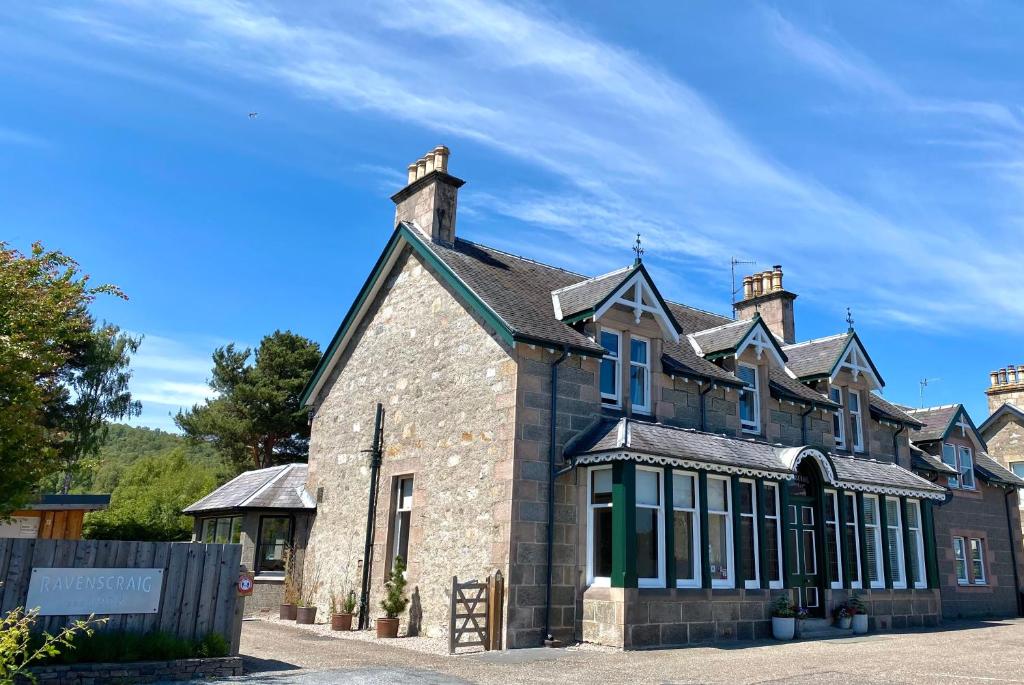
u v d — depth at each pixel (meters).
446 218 18.97
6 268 11.37
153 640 10.52
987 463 28.25
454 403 16.55
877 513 20.33
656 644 14.25
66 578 10.22
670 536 15.06
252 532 21.22
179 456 57.22
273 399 40.75
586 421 15.84
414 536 16.80
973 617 24.88
